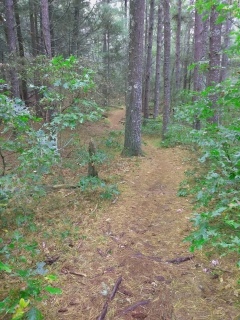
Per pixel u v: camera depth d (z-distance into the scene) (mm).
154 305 2508
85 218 4309
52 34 14250
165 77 12883
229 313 2357
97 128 14477
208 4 3119
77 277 2896
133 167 7613
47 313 2391
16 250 3330
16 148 4016
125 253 3346
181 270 2994
